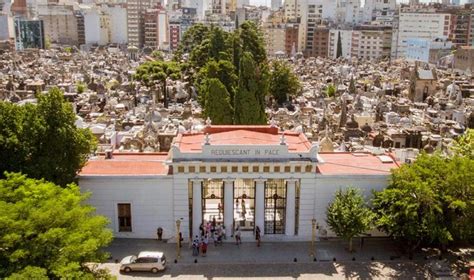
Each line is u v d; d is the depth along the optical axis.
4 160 49.16
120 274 47.50
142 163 56.75
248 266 49.62
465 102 147.75
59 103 51.31
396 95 173.75
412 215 48.50
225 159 53.19
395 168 54.19
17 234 36.72
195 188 53.59
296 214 55.25
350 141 94.69
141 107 131.38
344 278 47.66
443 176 51.69
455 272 48.62
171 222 54.75
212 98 94.00
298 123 107.44
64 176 50.62
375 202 52.56
